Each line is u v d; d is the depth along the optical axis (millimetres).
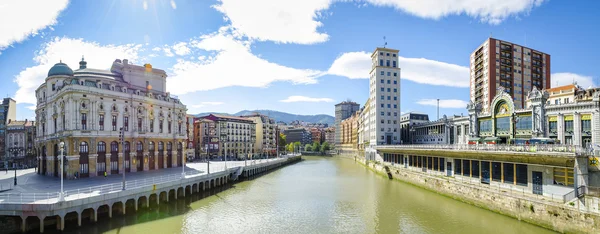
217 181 67812
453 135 95125
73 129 57844
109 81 68125
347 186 68188
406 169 74688
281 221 40781
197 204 49844
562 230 32438
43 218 33594
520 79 102375
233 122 145000
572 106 56844
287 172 98812
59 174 62250
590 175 33000
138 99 71562
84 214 38344
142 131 72625
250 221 40688
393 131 115312
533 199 36625
